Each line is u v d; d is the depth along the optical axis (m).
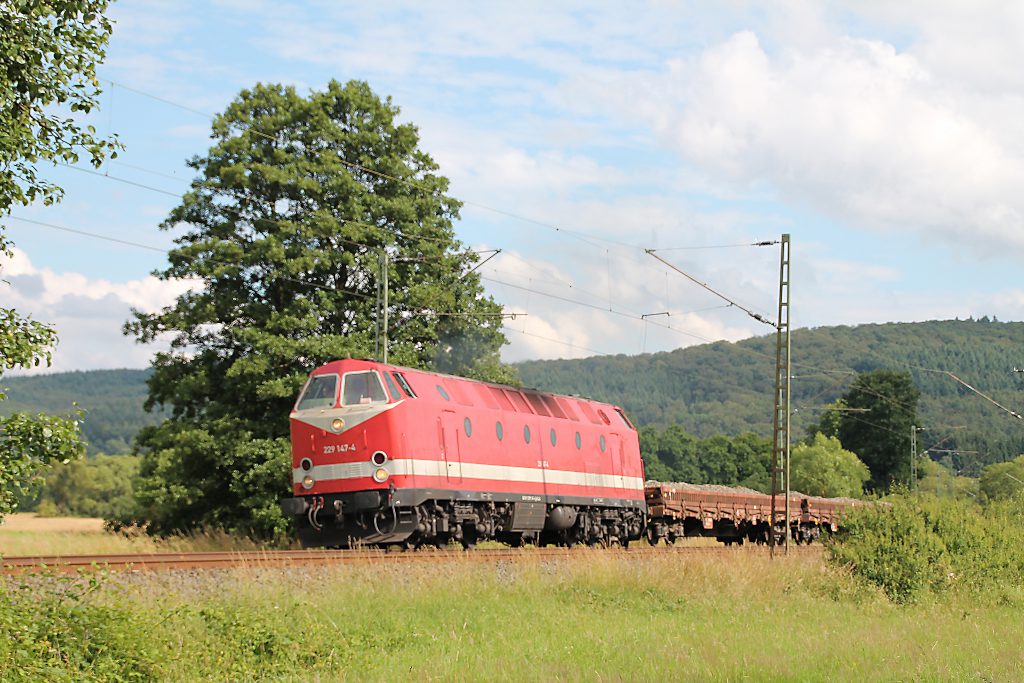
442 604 17.98
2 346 12.12
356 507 24.61
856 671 13.23
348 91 38.97
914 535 25.33
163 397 37.62
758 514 44.41
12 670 11.26
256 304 36.38
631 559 23.80
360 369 25.56
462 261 40.25
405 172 38.78
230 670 13.30
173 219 37.22
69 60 12.37
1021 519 30.11
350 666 13.68
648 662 13.59
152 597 15.34
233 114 37.91
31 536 34.62
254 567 18.58
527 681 12.35
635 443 36.69
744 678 12.56
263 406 36.34
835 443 94.12
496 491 28.25
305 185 35.94
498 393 30.00
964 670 13.60
